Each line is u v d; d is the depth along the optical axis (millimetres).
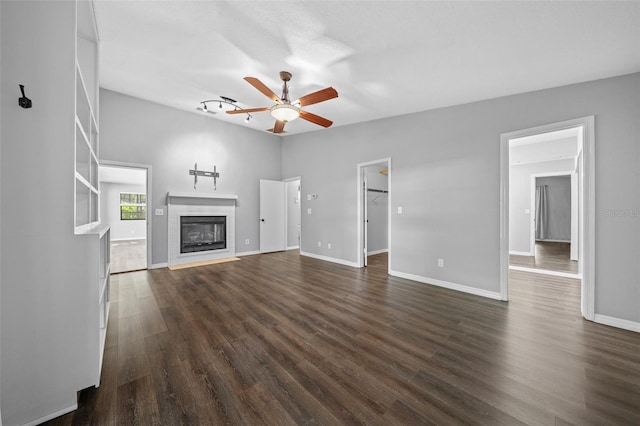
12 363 1241
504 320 2500
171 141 4699
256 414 1332
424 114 3832
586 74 2510
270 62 2805
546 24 1971
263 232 6133
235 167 5629
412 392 1497
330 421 1286
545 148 5902
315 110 4004
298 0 1933
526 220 6316
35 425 1270
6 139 1244
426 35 2223
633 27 1918
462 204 3426
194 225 5137
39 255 1307
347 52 2541
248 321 2441
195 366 1741
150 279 3861
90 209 2117
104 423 1274
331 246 5266
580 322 2465
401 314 2631
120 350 1936
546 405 1394
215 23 2254
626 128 2391
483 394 1480
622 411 1348
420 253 3840
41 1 1332
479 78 2814
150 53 2770
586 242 2553
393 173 4203
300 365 1760
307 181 5805
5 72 1250
